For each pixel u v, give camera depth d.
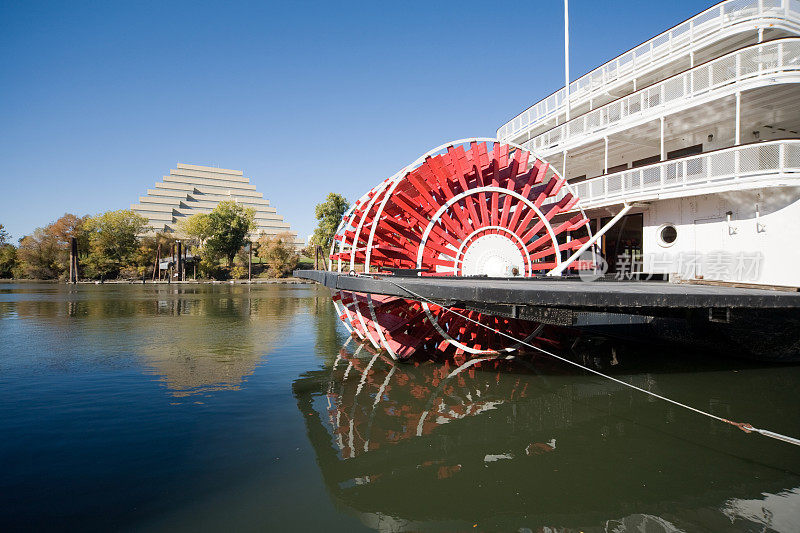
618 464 4.66
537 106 17.28
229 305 22.69
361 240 13.06
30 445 5.00
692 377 7.82
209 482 4.21
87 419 5.84
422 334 9.83
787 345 7.83
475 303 7.05
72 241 49.53
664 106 10.76
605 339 11.12
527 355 9.83
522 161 11.77
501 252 11.03
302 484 4.20
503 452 4.97
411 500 3.96
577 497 4.03
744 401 6.58
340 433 5.48
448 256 10.78
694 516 3.72
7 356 9.74
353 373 8.39
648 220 11.26
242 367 8.85
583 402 6.68
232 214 60.66
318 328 14.41
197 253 66.69
